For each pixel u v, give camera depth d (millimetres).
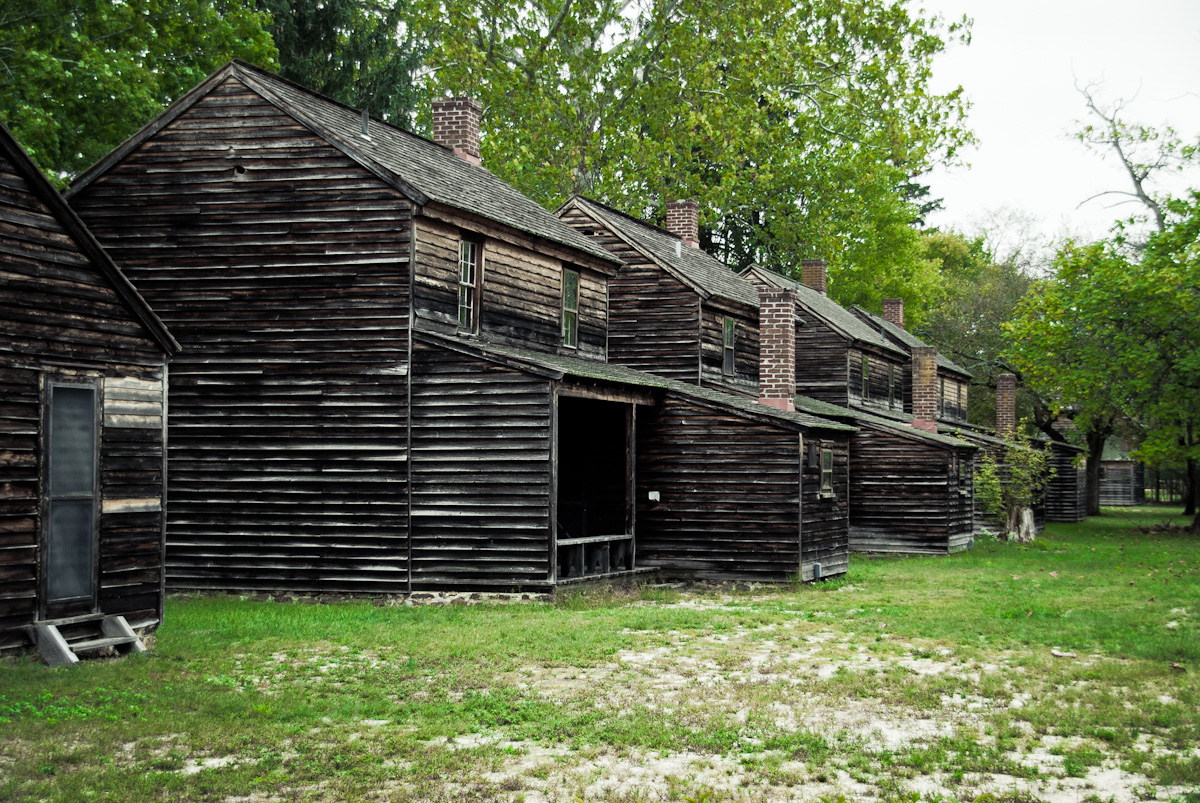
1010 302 53906
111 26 24109
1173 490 76062
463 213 18594
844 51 39531
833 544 23438
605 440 22672
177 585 17984
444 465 17219
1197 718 9234
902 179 57531
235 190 18188
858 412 34375
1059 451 51250
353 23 36625
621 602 17859
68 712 9109
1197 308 31344
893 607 17297
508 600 16906
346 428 17594
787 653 12688
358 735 8625
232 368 18031
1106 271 32594
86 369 12203
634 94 39969
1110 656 12516
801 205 48281
